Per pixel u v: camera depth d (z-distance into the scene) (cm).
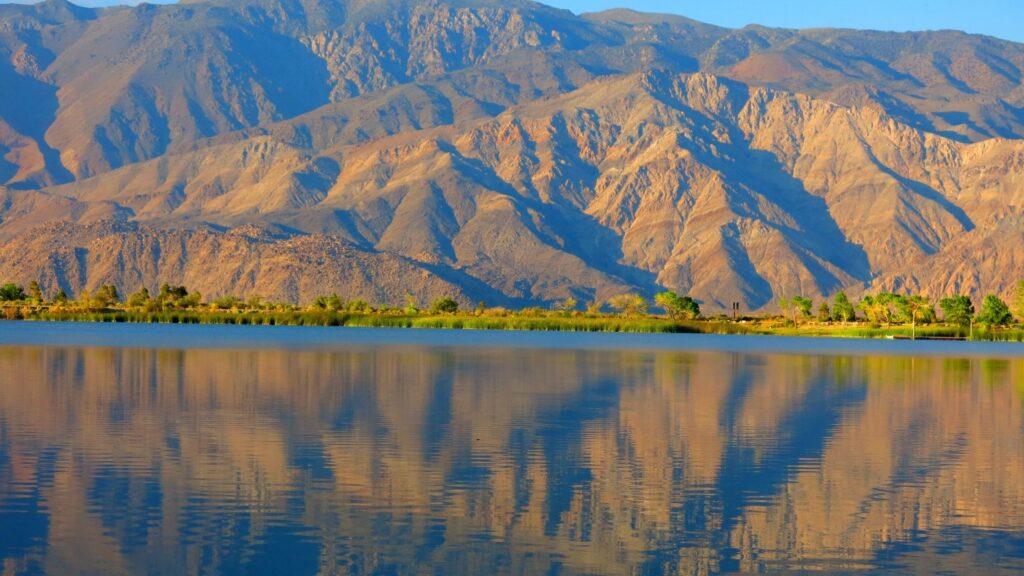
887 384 9812
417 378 9662
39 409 6994
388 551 3747
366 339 18212
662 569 3619
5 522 4016
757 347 17975
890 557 3762
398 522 4088
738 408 7569
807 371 11506
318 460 5209
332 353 13338
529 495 4534
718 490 4681
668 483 4806
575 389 8819
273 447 5556
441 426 6412
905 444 5972
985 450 5788
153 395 7894
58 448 5456
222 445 5597
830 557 3759
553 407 7462
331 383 9000
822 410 7531
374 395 8081
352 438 5888
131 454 5306
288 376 9625
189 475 4819
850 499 4553
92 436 5856
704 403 7875
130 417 6650
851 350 17250
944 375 11131
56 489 4519
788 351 16512
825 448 5791
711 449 5697
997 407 7862
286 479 4762
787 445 5872
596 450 5606
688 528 4075
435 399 7862
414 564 3622
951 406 7931
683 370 11362
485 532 3988
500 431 6228
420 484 4700
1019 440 6159
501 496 4506
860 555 3781
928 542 3934
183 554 3678
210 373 9838
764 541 3925
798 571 3619
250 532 3931
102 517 4091
